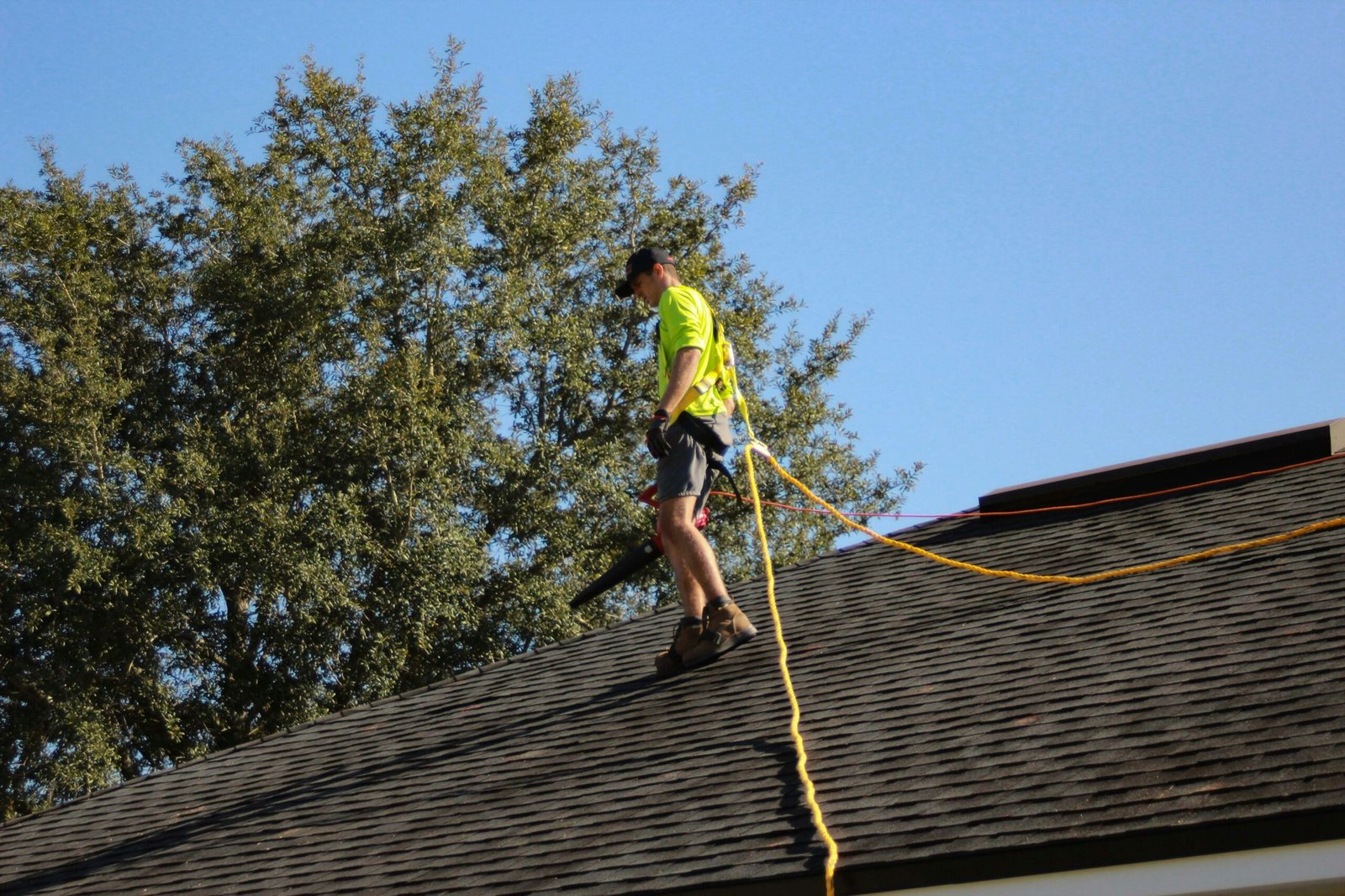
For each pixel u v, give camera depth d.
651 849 8.84
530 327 46.84
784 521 48.78
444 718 13.86
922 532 16.28
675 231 51.12
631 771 10.51
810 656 12.20
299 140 48.53
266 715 43.41
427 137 47.31
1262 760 7.41
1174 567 11.80
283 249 46.88
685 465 12.35
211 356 47.16
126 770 44.66
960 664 10.80
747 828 8.70
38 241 45.34
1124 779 7.71
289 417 43.41
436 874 9.49
